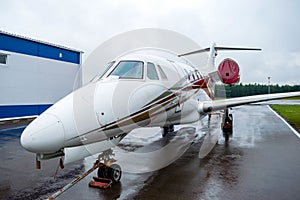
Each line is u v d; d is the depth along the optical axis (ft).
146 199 13.80
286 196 14.05
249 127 41.22
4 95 51.16
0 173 18.83
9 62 52.03
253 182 16.26
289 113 64.75
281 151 24.84
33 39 56.70
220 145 27.76
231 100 27.89
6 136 35.14
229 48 43.62
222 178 17.12
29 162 21.89
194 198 13.87
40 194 14.80
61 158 13.87
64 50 65.26
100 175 16.40
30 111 56.59
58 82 63.67
